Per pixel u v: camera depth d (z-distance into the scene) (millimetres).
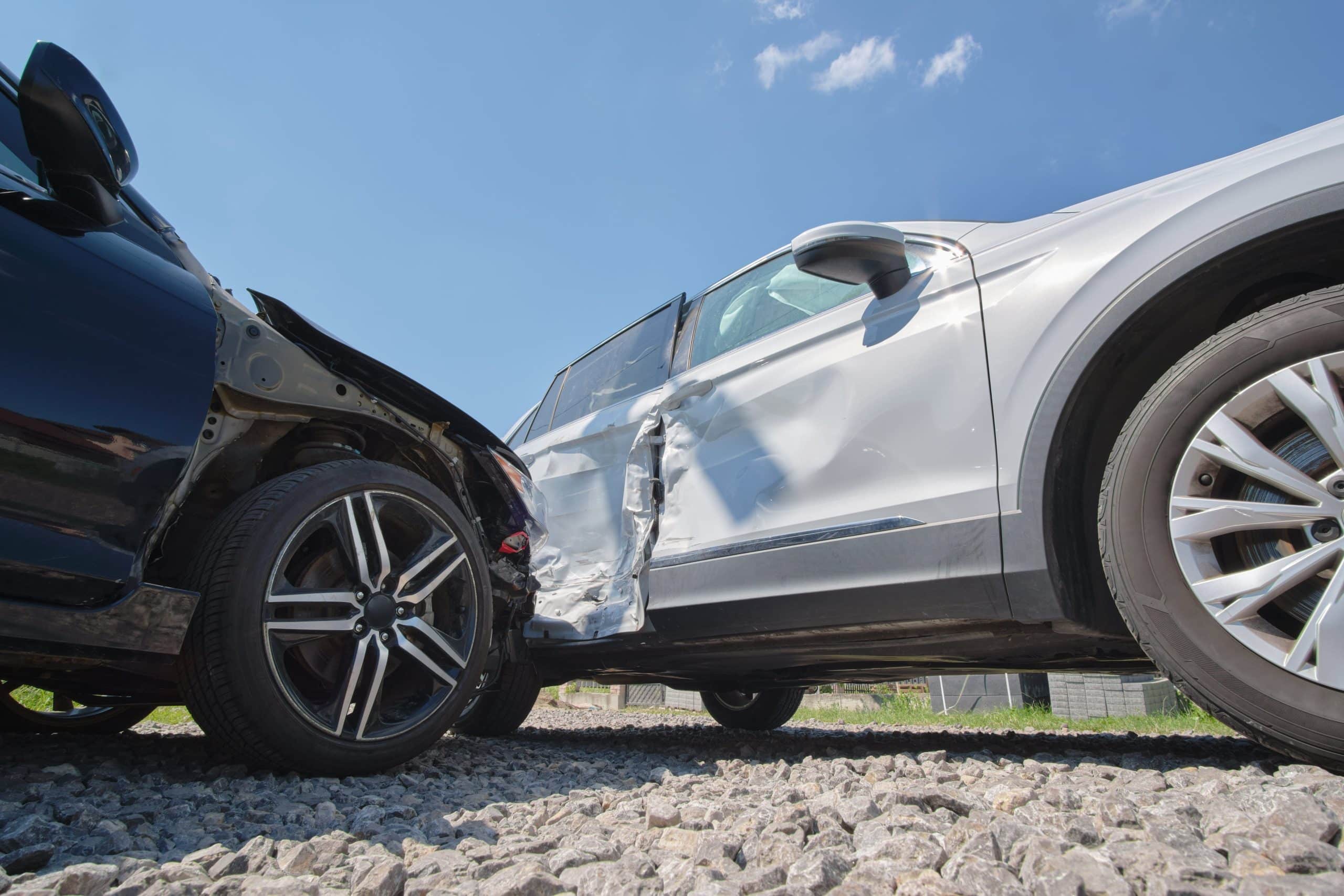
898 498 2188
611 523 3379
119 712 3281
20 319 1601
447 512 2377
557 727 5254
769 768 2170
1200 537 1605
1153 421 1694
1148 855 1069
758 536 2539
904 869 1085
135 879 1151
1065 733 4285
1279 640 1502
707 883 1101
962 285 2219
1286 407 1560
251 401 2102
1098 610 1900
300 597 1998
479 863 1260
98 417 1685
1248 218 1631
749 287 3146
